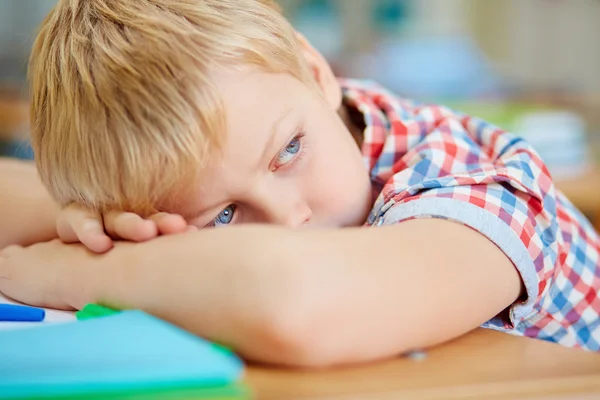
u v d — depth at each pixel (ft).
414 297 1.58
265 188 2.08
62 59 2.20
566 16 8.23
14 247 2.39
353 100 2.73
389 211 2.05
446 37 8.00
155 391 1.20
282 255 1.55
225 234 1.70
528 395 1.34
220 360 1.27
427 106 2.80
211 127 1.97
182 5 2.18
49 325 1.53
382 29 8.16
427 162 2.34
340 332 1.48
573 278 2.67
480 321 1.77
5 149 6.04
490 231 1.91
